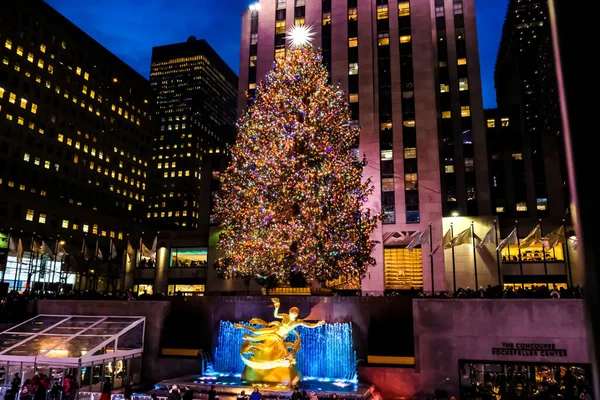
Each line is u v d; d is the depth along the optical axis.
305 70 41.16
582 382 25.16
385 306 29.17
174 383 26.56
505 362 25.98
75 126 106.88
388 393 26.77
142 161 130.88
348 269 40.38
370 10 63.81
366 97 60.88
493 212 75.12
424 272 54.50
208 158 73.38
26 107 93.88
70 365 25.25
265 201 37.88
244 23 69.25
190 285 66.06
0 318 32.34
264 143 39.34
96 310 32.81
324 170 37.97
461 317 26.84
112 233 95.06
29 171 93.31
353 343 29.05
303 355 29.53
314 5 66.25
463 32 77.31
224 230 48.56
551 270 53.97
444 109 75.12
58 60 103.31
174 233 68.12
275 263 37.53
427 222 56.09
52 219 82.94
